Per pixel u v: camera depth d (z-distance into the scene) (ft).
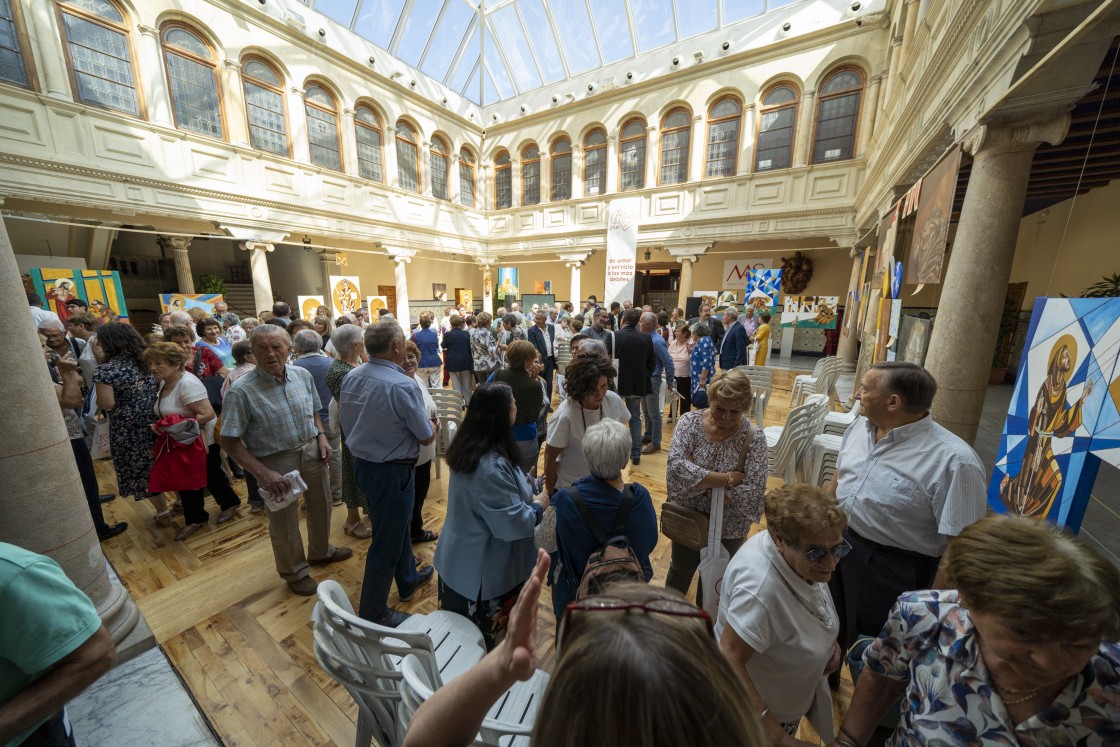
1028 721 2.24
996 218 6.97
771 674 3.53
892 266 12.46
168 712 5.31
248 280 44.11
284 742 5.03
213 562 8.41
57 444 5.23
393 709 3.75
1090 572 1.86
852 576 4.91
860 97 27.20
